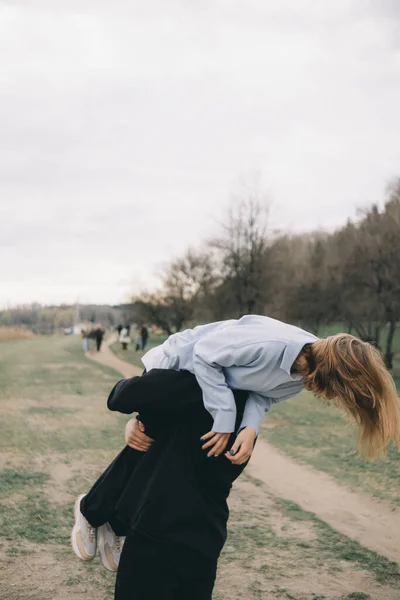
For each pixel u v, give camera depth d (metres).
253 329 2.30
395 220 25.91
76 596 3.36
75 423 10.36
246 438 2.20
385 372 2.19
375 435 2.21
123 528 2.45
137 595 2.15
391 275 25.70
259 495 5.94
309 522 5.00
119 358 35.44
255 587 3.58
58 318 155.62
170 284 57.44
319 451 8.38
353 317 29.47
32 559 3.93
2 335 74.31
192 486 2.18
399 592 3.55
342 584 3.65
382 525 5.05
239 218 41.25
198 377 2.23
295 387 2.38
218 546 2.20
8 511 5.05
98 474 6.60
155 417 2.28
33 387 16.84
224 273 42.69
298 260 40.56
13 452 7.71
